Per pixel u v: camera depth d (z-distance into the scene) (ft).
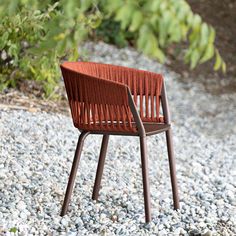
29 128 19.62
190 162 19.88
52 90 22.50
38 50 9.77
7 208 14.64
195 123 25.58
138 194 16.30
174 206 15.39
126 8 8.22
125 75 14.82
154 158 19.60
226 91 30.63
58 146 18.76
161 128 14.32
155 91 14.71
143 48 8.33
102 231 14.08
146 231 14.21
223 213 15.53
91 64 14.80
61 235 13.79
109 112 13.56
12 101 21.65
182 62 32.83
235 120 26.43
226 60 34.30
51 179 16.42
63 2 8.67
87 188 16.26
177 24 8.27
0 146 17.92
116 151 19.33
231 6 39.04
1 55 21.70
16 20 18.35
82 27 9.97
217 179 18.12
